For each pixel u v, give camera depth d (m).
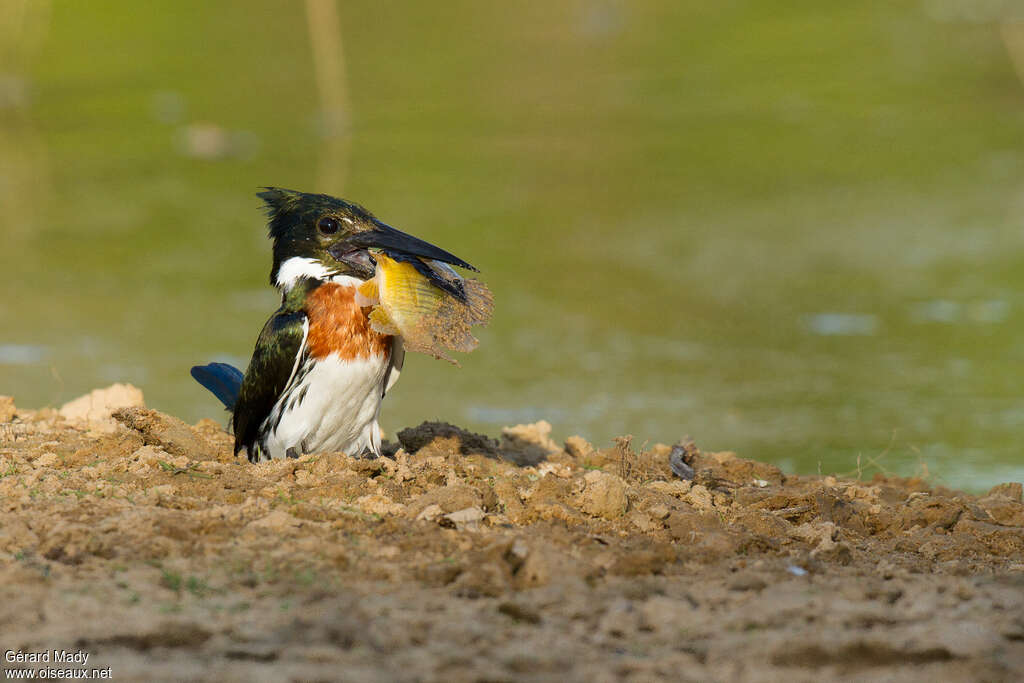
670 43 44.78
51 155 34.31
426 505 8.06
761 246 25.02
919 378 16.92
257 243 26.28
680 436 14.20
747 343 19.03
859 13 47.22
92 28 46.94
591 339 19.25
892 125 35.44
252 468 8.77
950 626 6.32
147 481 8.41
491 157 33.25
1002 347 18.52
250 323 20.09
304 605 6.43
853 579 7.22
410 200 29.27
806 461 13.20
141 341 18.75
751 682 5.77
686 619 6.46
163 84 41.53
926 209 27.64
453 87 40.62
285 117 37.94
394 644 6.02
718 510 8.84
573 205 28.45
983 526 8.63
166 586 6.59
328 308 9.01
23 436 10.09
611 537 7.82
